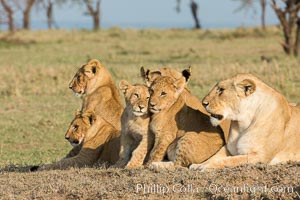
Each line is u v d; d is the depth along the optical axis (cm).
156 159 1280
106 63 3603
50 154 1694
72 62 3688
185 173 1156
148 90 1320
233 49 4550
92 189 1129
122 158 1333
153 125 1297
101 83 1583
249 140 1198
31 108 2298
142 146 1306
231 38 5575
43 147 1800
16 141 1866
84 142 1407
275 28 5972
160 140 1290
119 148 1366
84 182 1166
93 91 1580
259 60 3519
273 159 1207
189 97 1348
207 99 1216
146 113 1306
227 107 1209
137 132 1315
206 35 6003
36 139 1889
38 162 1568
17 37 5506
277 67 2798
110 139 1398
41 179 1209
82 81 1582
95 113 1427
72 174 1227
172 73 1430
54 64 3459
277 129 1199
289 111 1227
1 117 2161
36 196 1130
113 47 4906
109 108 1536
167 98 1285
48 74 2852
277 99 1212
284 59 3425
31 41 5400
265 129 1196
